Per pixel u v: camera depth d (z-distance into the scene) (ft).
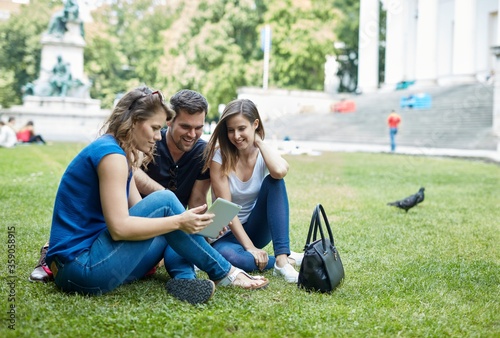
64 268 10.69
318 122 97.60
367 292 12.23
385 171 43.75
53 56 88.17
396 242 17.85
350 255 15.87
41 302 10.59
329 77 120.78
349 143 81.97
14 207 22.11
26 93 88.22
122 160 10.50
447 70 123.85
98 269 10.55
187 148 12.98
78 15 89.35
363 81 126.11
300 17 117.29
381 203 27.14
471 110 82.02
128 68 111.86
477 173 42.98
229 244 13.51
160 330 9.46
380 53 143.43
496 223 21.83
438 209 25.44
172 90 108.99
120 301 10.86
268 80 115.96
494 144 66.33
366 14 125.08
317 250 12.03
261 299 11.36
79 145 62.39
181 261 11.76
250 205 13.98
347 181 36.55
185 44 110.52
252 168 13.66
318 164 48.60
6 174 34.12
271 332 9.55
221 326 9.75
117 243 10.62
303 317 10.29
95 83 106.73
